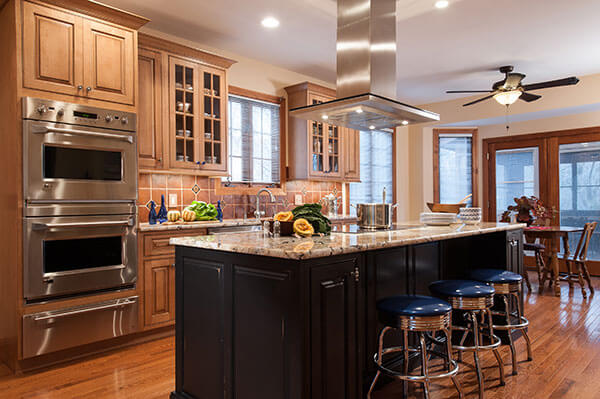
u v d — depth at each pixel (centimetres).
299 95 480
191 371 211
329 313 174
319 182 545
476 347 227
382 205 274
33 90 258
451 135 694
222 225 360
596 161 587
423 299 203
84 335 278
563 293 483
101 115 285
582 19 361
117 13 292
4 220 270
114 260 293
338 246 177
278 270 169
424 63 477
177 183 393
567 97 544
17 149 253
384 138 657
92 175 282
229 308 191
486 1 326
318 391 167
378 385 228
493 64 482
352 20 283
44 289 260
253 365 180
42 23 262
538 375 254
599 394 229
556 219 621
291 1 322
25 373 258
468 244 326
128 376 253
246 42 407
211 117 381
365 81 275
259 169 466
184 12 341
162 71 344
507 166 670
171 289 325
